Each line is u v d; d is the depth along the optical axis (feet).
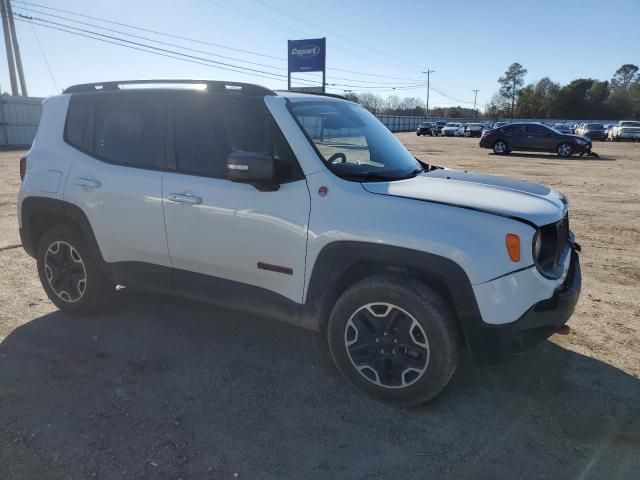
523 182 12.82
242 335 13.71
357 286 10.55
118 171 13.08
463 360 12.54
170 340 13.38
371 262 10.57
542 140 79.00
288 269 11.07
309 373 11.89
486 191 11.13
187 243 12.21
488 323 9.52
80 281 14.33
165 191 12.31
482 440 9.64
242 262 11.60
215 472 8.71
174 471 8.71
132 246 13.09
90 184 13.34
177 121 12.50
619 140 135.33
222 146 11.89
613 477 8.71
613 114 330.95
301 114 11.60
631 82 371.76
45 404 10.52
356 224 10.18
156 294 16.43
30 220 14.71
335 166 11.07
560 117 340.18
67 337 13.47
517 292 9.46
